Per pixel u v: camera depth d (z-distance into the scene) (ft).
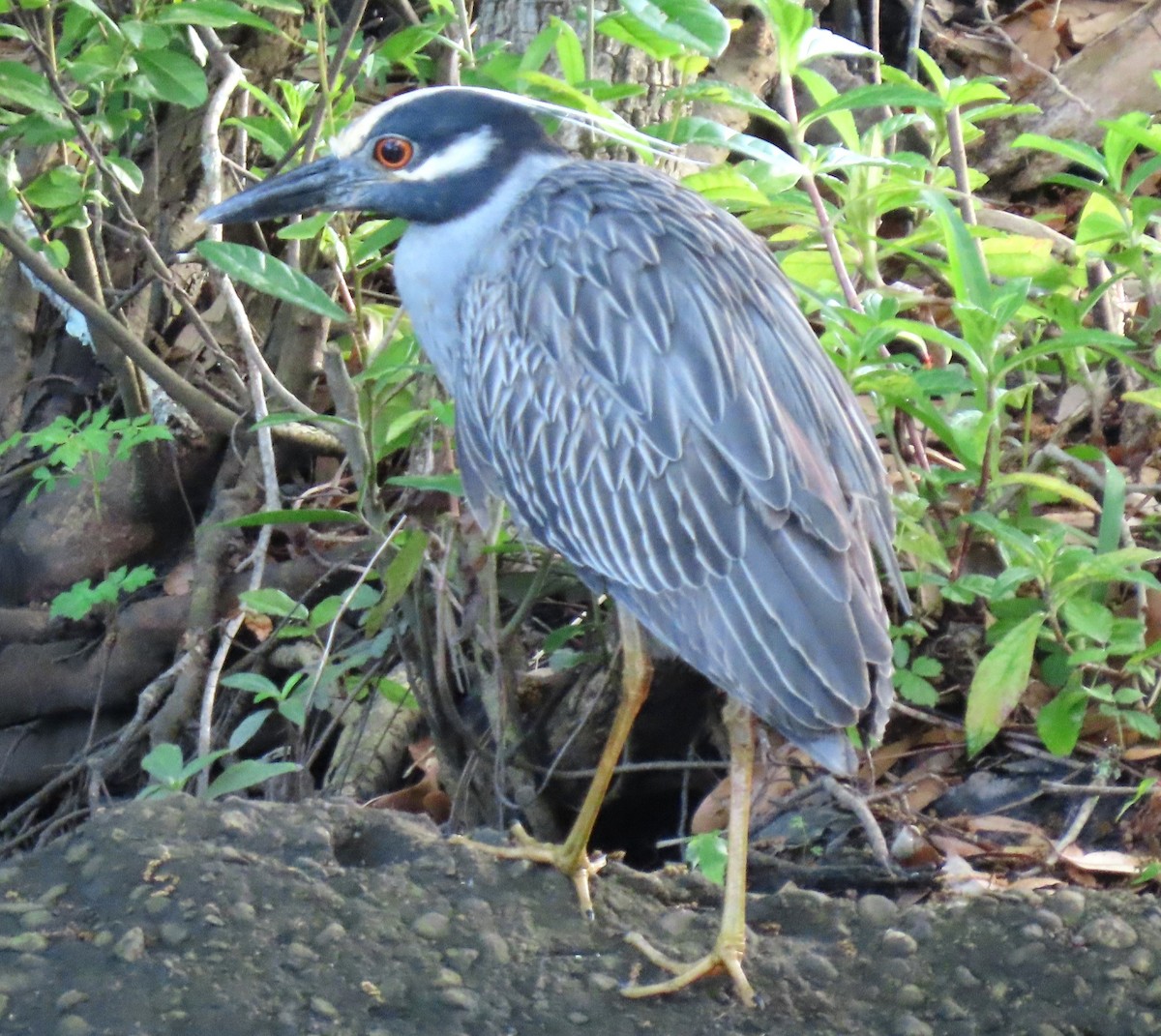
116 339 34.47
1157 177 44.24
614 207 23.27
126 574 37.37
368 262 33.76
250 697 35.86
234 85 34.91
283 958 19.95
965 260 28.07
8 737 38.93
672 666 29.53
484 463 24.57
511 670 30.19
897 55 48.62
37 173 38.29
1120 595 30.76
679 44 26.84
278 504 33.53
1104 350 30.66
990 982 20.61
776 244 39.78
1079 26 47.37
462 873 22.12
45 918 20.62
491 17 34.17
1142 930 21.20
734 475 21.09
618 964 20.76
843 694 19.84
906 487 30.22
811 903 22.29
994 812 28.50
